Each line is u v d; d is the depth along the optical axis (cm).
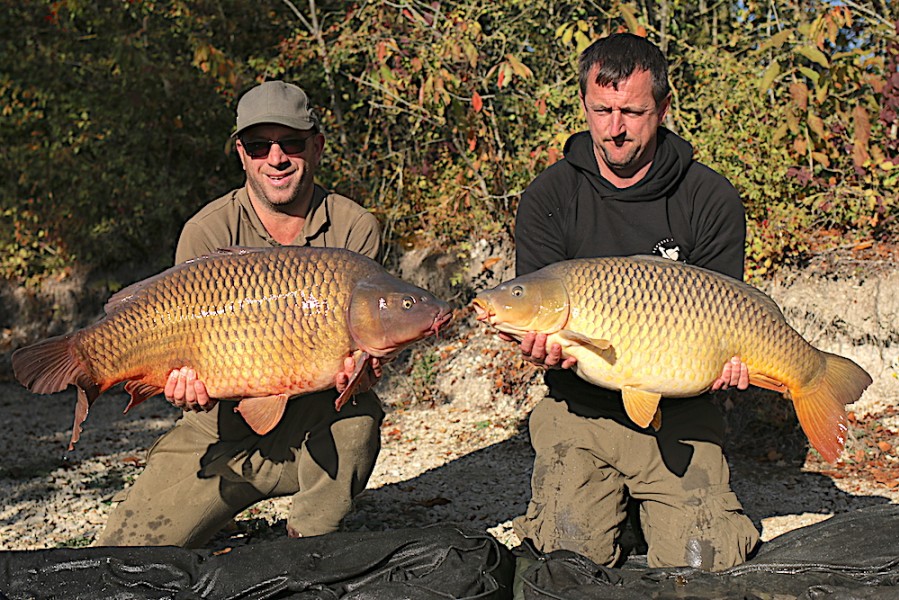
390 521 302
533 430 234
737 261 219
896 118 432
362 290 185
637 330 181
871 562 184
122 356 185
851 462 352
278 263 186
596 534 220
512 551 196
